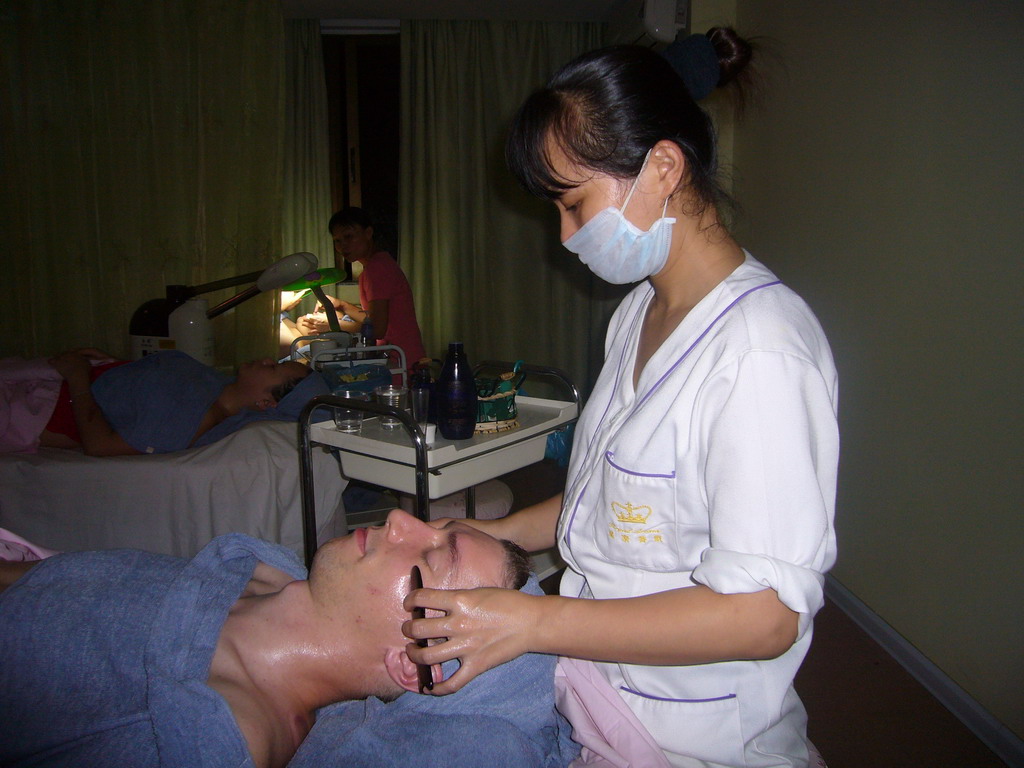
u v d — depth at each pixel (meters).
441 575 0.98
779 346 0.70
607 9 3.63
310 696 0.97
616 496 0.84
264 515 2.03
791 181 2.48
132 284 3.45
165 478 1.98
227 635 0.95
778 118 2.56
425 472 1.43
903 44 1.88
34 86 3.28
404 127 3.85
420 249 3.94
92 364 2.39
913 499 1.94
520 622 0.72
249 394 2.32
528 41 3.82
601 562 0.90
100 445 2.07
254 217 3.41
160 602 0.94
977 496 1.71
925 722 1.79
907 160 1.88
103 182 3.37
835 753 1.69
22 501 1.97
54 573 0.97
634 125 0.75
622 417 0.89
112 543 2.00
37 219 3.38
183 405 2.18
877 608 2.13
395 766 0.88
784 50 2.50
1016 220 1.55
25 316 3.44
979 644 1.73
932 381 1.83
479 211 3.95
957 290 1.73
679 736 0.85
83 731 0.84
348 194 4.05
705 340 0.77
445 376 1.56
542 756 0.99
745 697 0.83
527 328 4.10
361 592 0.96
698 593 0.70
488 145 3.90
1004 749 1.66
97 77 3.29
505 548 1.06
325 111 3.87
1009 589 1.63
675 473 0.79
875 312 2.05
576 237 0.84
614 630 0.70
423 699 0.97
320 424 1.66
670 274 0.86
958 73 1.69
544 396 4.15
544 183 0.82
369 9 3.62
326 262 4.00
